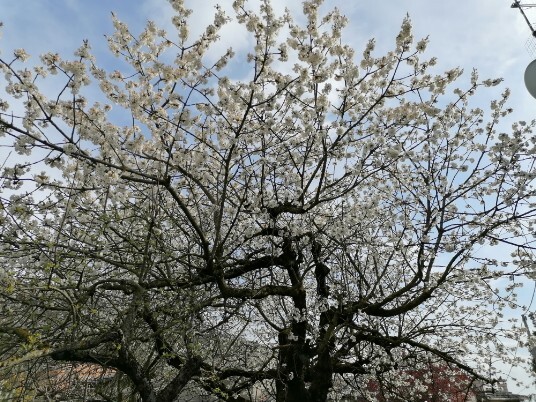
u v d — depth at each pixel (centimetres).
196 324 602
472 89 711
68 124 552
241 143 661
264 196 698
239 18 539
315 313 799
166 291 596
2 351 460
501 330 831
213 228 737
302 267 839
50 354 432
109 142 527
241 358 807
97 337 505
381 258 823
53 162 511
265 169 684
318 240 762
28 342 421
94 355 514
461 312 873
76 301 479
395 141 711
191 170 633
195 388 838
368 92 674
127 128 609
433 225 695
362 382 945
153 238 592
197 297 604
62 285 485
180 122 540
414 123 692
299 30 579
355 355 820
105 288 593
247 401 720
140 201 651
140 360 742
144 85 563
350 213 736
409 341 711
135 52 575
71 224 588
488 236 680
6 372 434
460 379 1018
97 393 559
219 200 631
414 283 677
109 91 557
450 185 695
